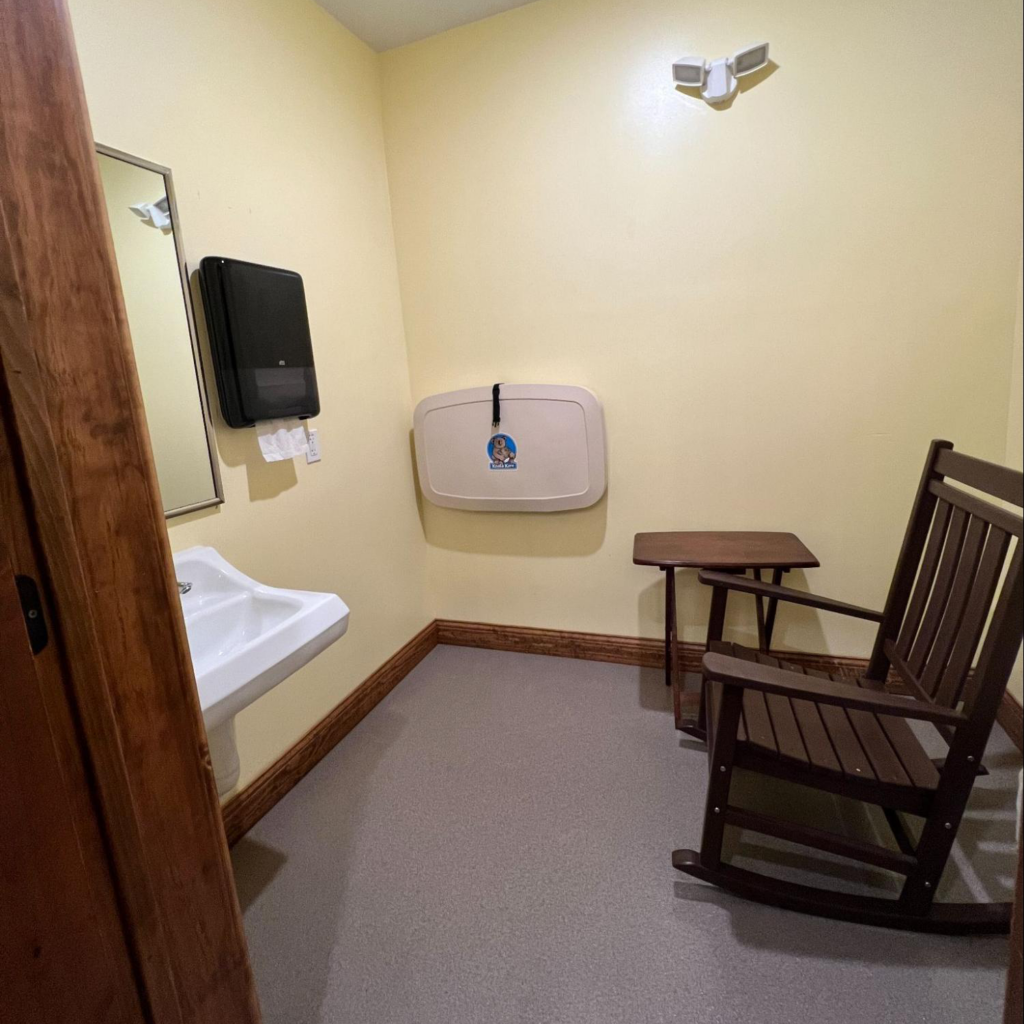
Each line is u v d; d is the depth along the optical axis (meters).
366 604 2.20
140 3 1.33
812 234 1.84
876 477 1.95
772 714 1.40
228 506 1.60
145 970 0.67
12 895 0.53
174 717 0.71
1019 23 1.56
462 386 2.37
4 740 0.51
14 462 0.52
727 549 1.93
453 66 2.10
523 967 1.22
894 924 1.25
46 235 0.55
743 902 1.34
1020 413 1.71
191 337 1.47
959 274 1.75
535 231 2.13
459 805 1.69
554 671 2.41
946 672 1.22
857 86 1.72
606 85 1.94
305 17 1.83
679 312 2.03
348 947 1.29
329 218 1.96
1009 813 1.54
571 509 2.31
